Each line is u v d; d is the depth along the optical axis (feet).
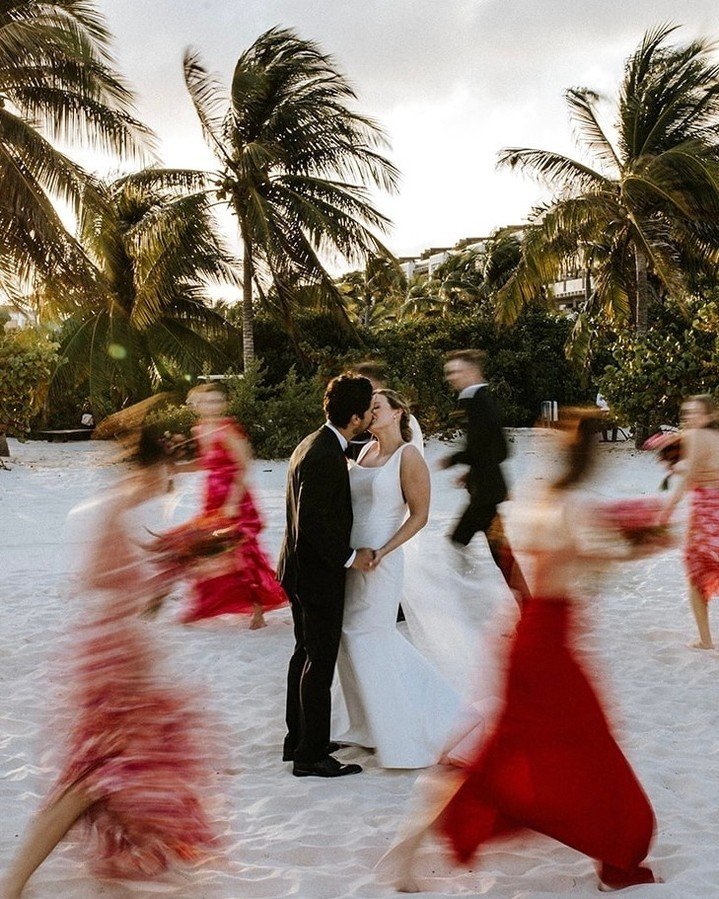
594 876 11.26
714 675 19.34
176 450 10.71
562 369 103.96
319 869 11.52
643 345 69.87
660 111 76.95
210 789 14.14
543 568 10.80
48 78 63.46
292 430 71.51
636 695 18.21
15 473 59.16
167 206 78.13
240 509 22.74
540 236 76.23
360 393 14.85
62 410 93.97
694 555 21.02
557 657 10.68
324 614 14.80
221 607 22.68
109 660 9.89
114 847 9.71
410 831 11.00
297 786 14.26
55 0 61.82
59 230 58.34
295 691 15.37
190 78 77.20
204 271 80.89
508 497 25.59
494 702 15.70
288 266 80.33
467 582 25.53
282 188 78.64
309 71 78.74
